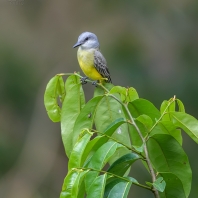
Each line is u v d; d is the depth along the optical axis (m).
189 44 15.93
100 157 3.71
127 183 3.72
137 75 14.83
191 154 12.77
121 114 4.63
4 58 15.56
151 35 16.02
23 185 14.44
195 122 4.14
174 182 4.04
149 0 16.44
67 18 16.92
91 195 3.57
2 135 14.82
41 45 16.41
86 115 4.42
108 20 16.61
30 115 15.21
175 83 14.70
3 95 15.12
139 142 4.44
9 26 16.34
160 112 4.36
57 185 14.80
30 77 15.52
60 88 4.86
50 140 15.15
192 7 16.31
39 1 16.94
